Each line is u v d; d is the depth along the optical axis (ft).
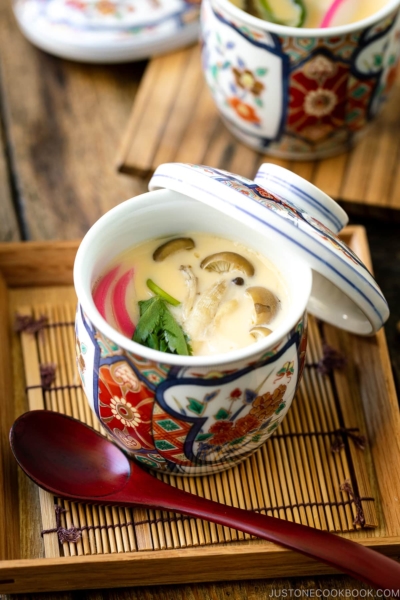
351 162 2.17
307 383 1.89
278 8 2.11
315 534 1.66
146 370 1.60
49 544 1.72
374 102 2.08
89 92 2.34
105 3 2.35
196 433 1.65
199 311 1.72
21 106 2.30
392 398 1.82
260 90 2.03
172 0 2.37
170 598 1.73
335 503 1.77
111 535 1.73
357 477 1.79
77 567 1.66
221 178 1.66
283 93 2.03
